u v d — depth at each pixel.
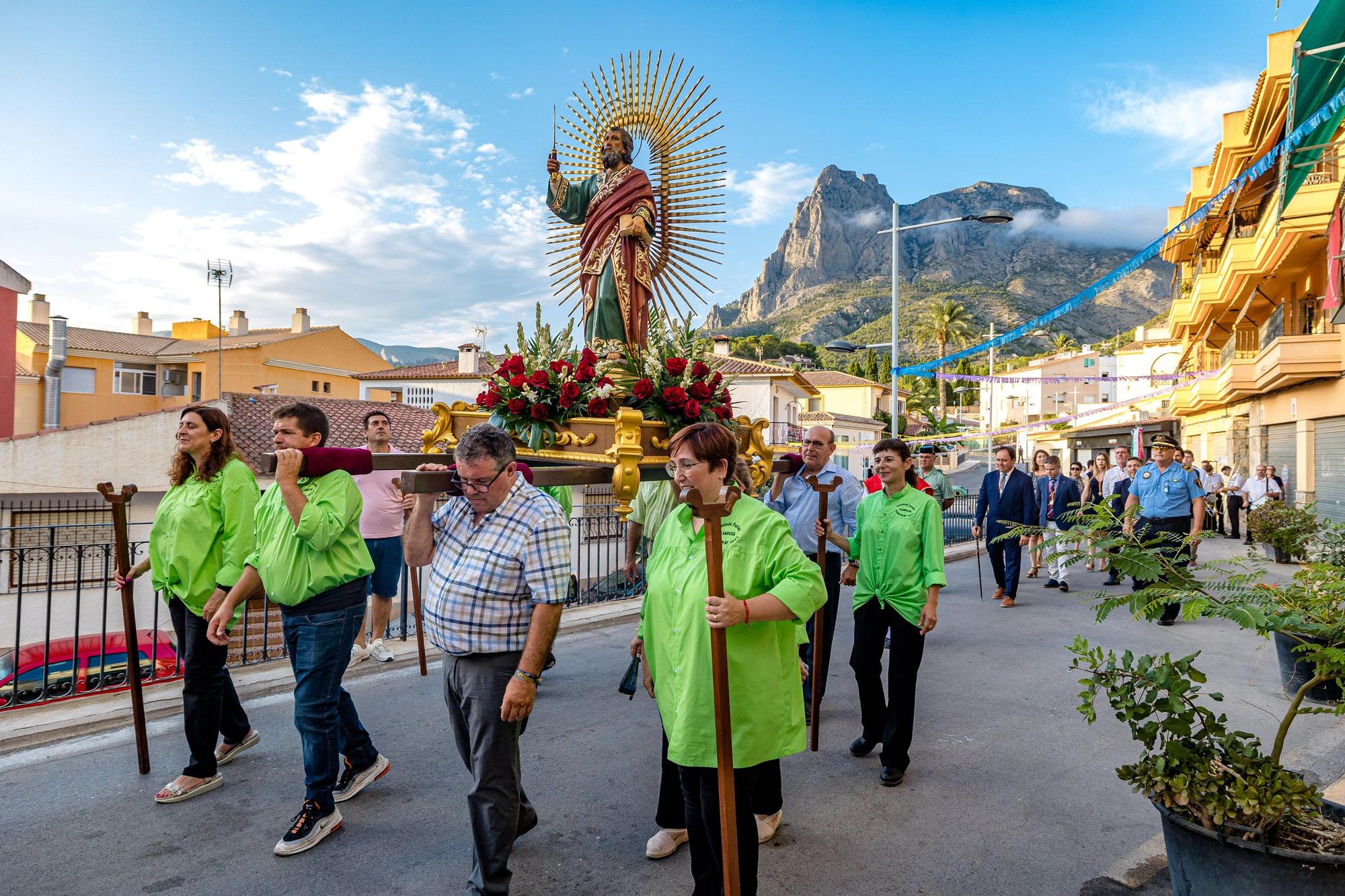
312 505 3.36
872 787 4.24
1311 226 13.15
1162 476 9.22
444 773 4.36
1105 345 55.69
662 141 6.43
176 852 3.47
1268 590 2.99
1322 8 8.16
